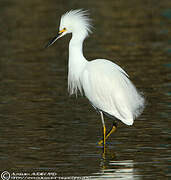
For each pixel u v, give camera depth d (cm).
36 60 2270
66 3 3631
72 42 1370
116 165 1080
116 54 2312
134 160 1109
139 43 2542
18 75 2002
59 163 1098
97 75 1295
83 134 1304
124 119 1259
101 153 1162
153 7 3506
